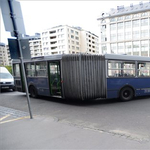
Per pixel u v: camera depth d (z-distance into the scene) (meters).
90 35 99.00
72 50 85.12
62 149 3.14
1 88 12.86
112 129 4.26
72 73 7.45
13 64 10.85
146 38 62.81
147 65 8.66
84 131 4.03
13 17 4.80
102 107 6.99
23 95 11.21
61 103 8.09
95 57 7.47
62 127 4.34
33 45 101.19
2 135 3.88
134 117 5.39
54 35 83.12
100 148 3.13
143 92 8.59
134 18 64.81
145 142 3.38
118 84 7.91
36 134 3.90
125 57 8.05
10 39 4.79
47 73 8.44
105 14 72.06
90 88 7.41
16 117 5.52
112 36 70.62
